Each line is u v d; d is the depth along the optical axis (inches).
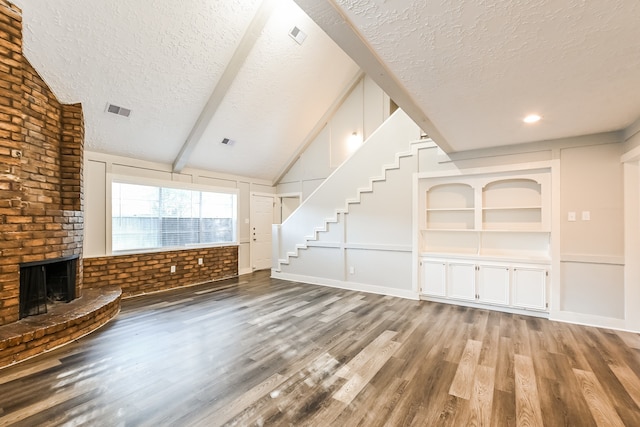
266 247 278.2
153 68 142.9
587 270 131.3
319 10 56.3
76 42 120.6
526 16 57.2
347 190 200.4
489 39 65.1
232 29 144.3
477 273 155.3
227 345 109.2
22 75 113.3
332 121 256.5
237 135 210.7
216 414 70.6
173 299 173.2
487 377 86.7
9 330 100.5
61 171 138.2
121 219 181.6
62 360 97.2
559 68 76.5
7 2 103.3
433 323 132.3
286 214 292.5
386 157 184.9
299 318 139.0
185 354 102.0
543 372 89.4
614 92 89.7
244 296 179.8
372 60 73.8
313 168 266.7
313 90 216.8
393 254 181.6
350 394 78.5
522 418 68.7
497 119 112.7
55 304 130.7
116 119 158.9
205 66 153.9
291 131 239.3
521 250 153.7
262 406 73.6
